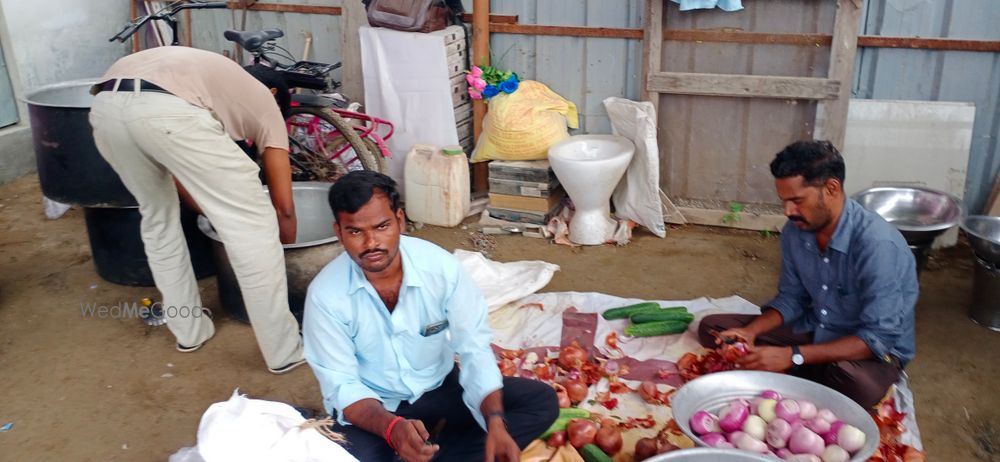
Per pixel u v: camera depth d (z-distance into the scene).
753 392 2.67
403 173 5.15
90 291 4.20
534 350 3.38
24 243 4.78
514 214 4.80
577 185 4.39
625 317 3.58
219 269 3.80
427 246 2.35
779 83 4.31
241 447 2.14
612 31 4.68
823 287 2.90
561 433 2.71
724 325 3.26
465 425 2.54
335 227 2.19
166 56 3.06
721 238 4.61
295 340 3.44
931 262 4.20
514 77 4.81
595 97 4.90
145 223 3.38
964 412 3.04
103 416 3.19
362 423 2.25
